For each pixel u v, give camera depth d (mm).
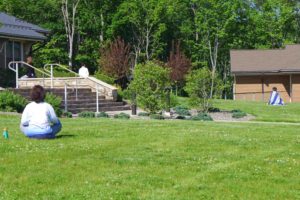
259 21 71750
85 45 64750
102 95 30531
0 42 37625
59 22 64062
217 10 69750
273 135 15789
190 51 72062
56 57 60375
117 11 65938
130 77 54500
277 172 10359
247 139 14492
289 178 9922
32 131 13602
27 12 60656
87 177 9648
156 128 16781
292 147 13273
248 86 57156
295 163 11180
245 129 17500
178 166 10672
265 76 56844
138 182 9367
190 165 10781
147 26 67000
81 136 14438
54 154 11508
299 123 22781
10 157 11156
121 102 30156
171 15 69125
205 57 72875
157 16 66562
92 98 29672
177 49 61438
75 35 66312
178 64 55562
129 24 68375
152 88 25859
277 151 12617
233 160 11391
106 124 17859
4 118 19109
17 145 12539
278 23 72000
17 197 8430
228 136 14977
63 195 8523
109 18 66312
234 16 69062
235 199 8562
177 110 28359
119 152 11961
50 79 32312
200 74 29328
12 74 36438
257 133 16219
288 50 58562
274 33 72375
